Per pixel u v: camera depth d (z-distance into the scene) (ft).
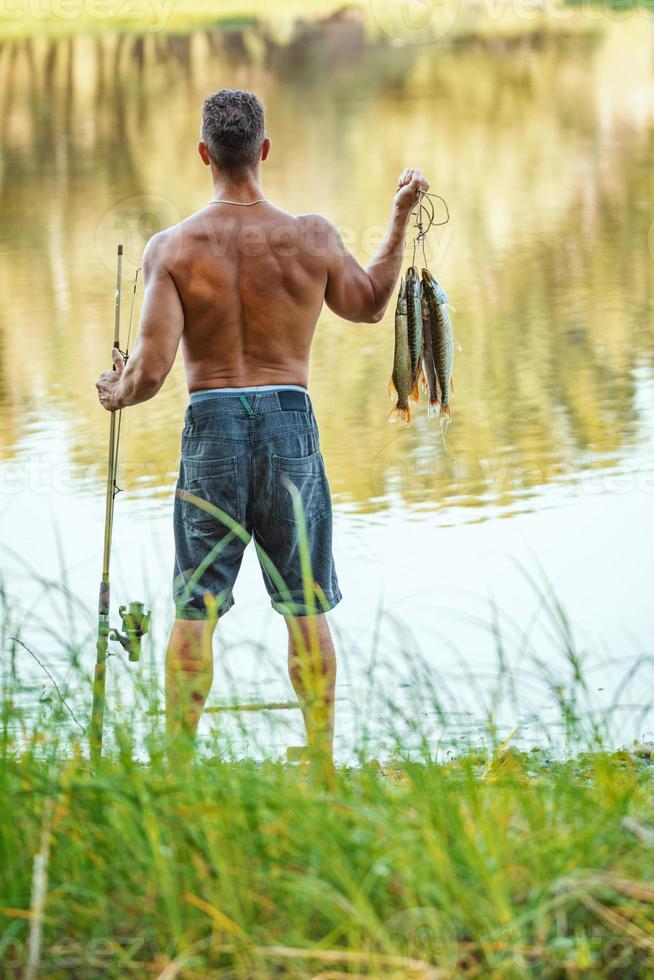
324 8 157.58
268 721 15.20
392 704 15.84
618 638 25.25
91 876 11.30
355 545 32.22
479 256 75.87
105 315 64.49
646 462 39.06
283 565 18.42
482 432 43.24
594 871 10.87
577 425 43.70
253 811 11.57
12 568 29.40
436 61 147.84
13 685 14.76
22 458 41.27
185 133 117.80
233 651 20.89
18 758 14.25
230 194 18.38
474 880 10.87
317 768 13.50
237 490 18.16
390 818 11.62
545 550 31.40
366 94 132.87
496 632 16.83
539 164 102.83
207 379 18.21
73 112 127.44
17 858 11.50
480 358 54.08
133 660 17.22
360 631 25.23
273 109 127.54
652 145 108.17
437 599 28.14
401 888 11.05
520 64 144.25
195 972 10.44
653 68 138.51
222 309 18.07
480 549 31.60
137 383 18.04
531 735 17.39
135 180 101.35
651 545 31.09
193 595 17.99
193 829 11.32
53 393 50.14
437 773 13.38
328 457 41.06
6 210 92.53
